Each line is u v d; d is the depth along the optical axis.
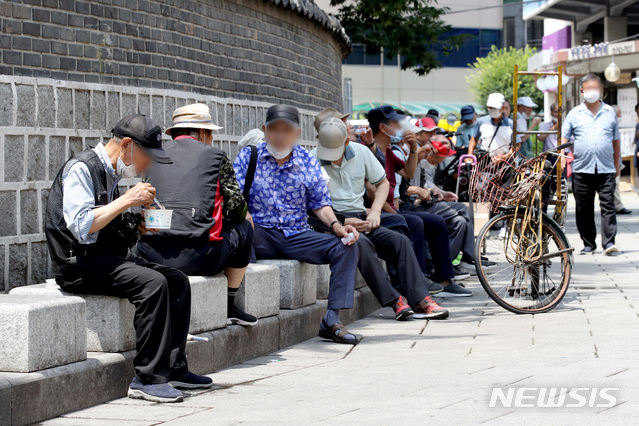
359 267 6.84
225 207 5.56
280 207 6.42
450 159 11.62
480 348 5.91
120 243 4.71
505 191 7.38
